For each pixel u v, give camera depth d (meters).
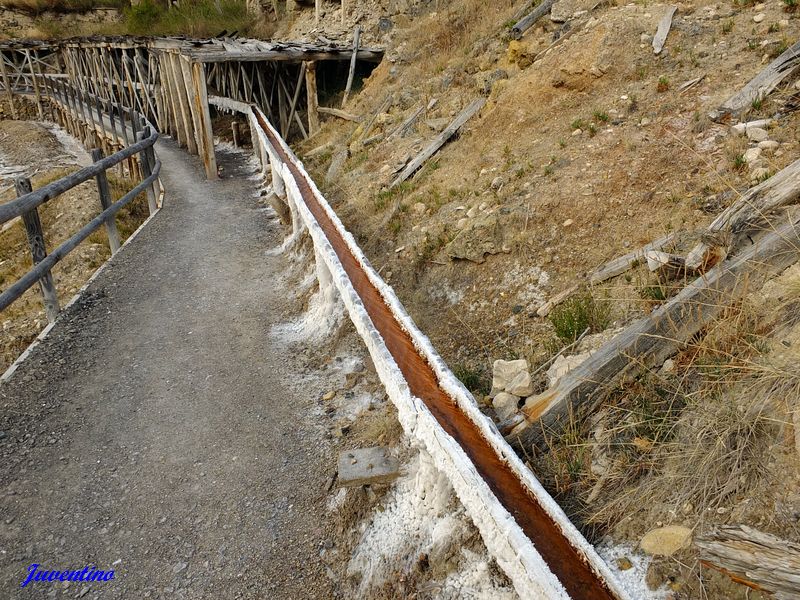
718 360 2.77
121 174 14.44
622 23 6.67
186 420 4.07
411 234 6.11
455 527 2.78
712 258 3.32
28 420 4.03
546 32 8.48
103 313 5.57
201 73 10.95
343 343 4.66
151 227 8.22
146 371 4.63
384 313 4.12
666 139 4.98
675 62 6.00
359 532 3.15
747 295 2.94
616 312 3.72
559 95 6.66
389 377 3.33
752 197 3.33
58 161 18.72
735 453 2.36
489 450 2.84
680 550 2.21
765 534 2.02
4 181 17.14
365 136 10.14
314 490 3.46
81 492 3.46
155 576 3.00
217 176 11.60
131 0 31.88
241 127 15.67
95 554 3.10
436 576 2.71
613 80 6.29
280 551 3.13
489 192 5.83
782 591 1.90
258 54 11.70
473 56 9.69
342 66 14.72
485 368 4.05
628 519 2.45
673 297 3.22
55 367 4.64
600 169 5.08
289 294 5.93
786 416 2.33
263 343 5.04
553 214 4.90
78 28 31.47
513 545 2.24
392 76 11.80
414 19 13.52
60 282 8.41
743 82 5.16
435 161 7.51
